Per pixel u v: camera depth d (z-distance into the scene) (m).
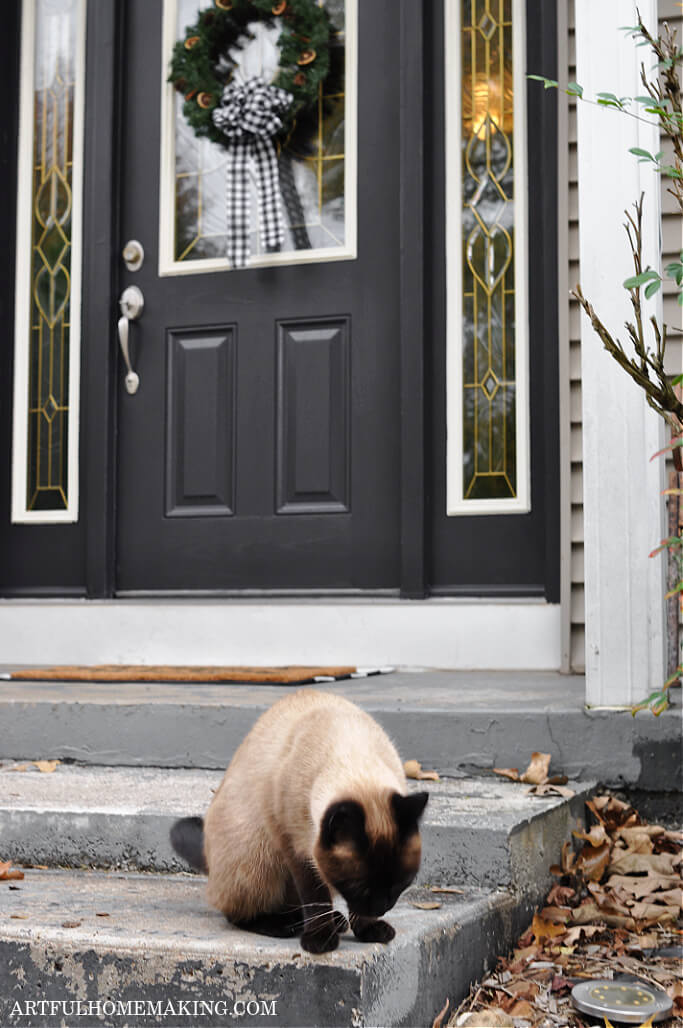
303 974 1.81
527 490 4.36
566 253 4.14
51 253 4.97
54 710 3.29
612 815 2.93
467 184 4.51
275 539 4.64
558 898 2.61
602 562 3.07
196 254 4.83
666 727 2.99
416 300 4.45
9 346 4.97
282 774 1.89
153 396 4.82
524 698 3.30
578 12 3.21
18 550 4.94
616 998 2.14
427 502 4.44
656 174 3.13
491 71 4.52
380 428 4.55
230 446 4.72
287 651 4.46
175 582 4.75
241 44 4.73
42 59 5.04
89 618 4.68
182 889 2.40
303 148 4.70
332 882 1.72
